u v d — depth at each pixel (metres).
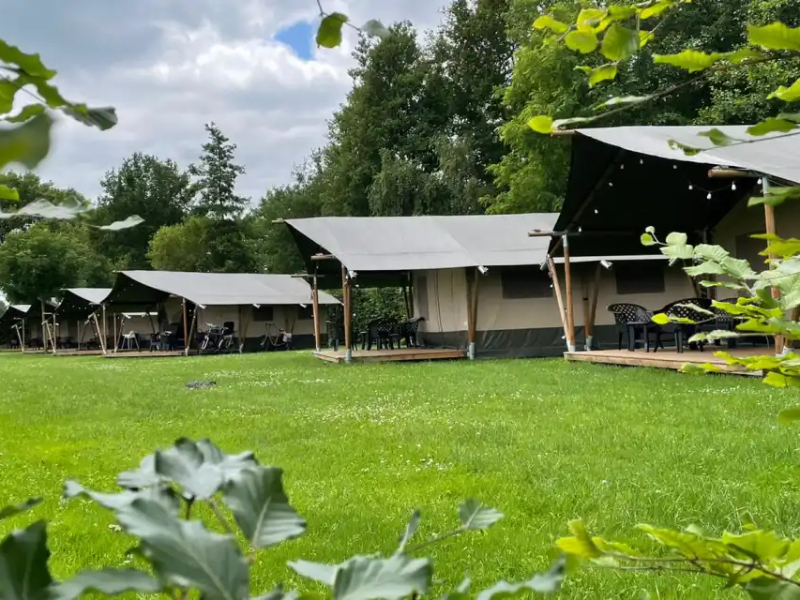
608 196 12.86
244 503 0.74
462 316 18.31
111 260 58.88
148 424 8.37
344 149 41.19
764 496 4.19
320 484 5.07
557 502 4.31
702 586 3.01
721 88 20.75
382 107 39.53
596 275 16.67
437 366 15.47
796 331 1.24
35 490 5.11
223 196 50.00
